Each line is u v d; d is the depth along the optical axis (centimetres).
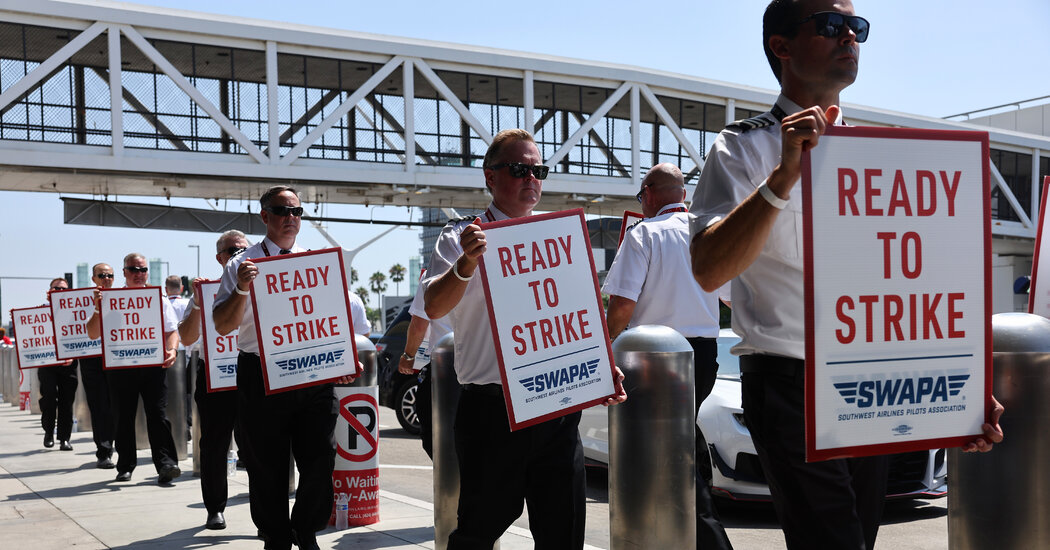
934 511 679
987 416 244
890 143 237
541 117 3619
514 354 345
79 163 2942
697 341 475
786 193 233
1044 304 362
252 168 3152
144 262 904
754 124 272
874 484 284
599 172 3738
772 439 272
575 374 353
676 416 363
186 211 3231
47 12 2831
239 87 3167
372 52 3266
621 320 475
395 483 920
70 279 2064
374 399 658
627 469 364
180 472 909
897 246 237
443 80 3484
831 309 233
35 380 1788
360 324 664
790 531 273
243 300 515
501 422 355
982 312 243
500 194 389
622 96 3709
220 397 664
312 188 3366
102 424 1031
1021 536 268
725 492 660
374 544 591
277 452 523
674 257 472
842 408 233
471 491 360
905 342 238
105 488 876
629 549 364
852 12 271
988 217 244
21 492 866
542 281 352
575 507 354
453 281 339
